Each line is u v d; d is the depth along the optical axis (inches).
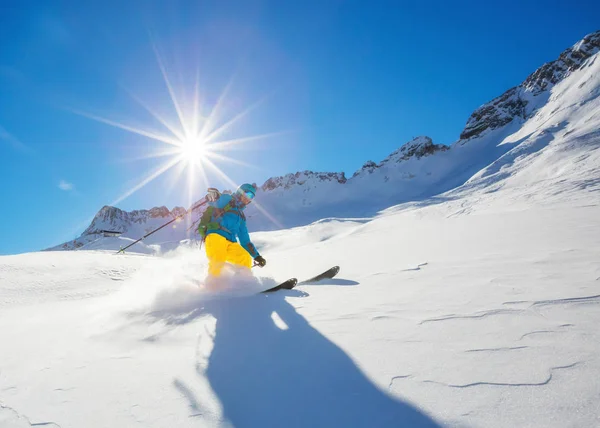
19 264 322.0
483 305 76.8
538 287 85.9
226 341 75.9
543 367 46.3
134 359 71.4
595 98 3654.0
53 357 77.1
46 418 50.1
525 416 36.8
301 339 70.9
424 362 53.1
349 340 66.7
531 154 3129.9
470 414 38.7
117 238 1657.2
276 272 198.4
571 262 110.5
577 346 51.2
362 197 5575.8
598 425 33.6
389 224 892.6
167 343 79.5
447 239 241.3
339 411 43.6
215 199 173.9
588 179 802.2
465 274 113.0
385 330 69.5
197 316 100.0
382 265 162.7
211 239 161.8
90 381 61.8
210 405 49.2
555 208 405.4
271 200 6230.3
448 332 63.9
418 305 83.8
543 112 4564.5
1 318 140.5
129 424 46.4
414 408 41.7
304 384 51.8
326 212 5260.8
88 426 46.9
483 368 48.6
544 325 61.2
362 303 93.0
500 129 5374.0
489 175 3097.9
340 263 198.8
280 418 44.0
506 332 60.3
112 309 125.6
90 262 359.3
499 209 659.4
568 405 37.4
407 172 5689.0
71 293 211.3
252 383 54.2
